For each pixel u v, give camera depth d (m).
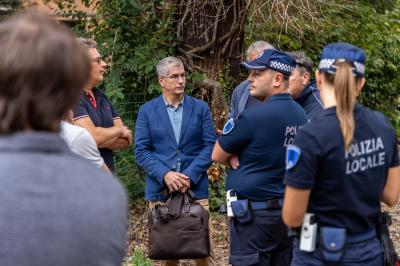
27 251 1.36
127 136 3.95
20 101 1.43
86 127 3.73
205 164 4.55
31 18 1.49
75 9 7.29
